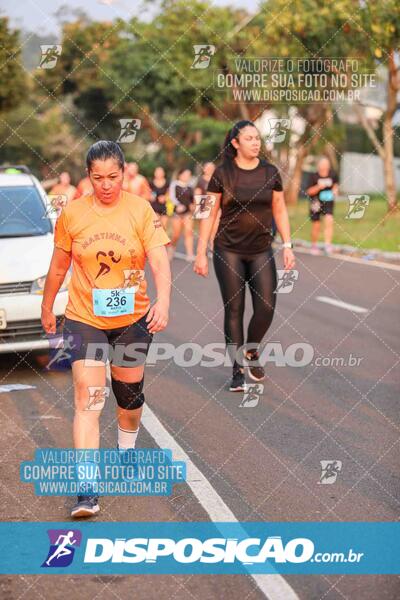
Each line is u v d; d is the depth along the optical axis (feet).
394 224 99.66
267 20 91.81
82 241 19.90
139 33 135.03
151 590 16.25
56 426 26.91
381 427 26.25
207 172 74.69
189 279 62.69
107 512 19.95
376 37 84.07
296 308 48.65
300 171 140.46
